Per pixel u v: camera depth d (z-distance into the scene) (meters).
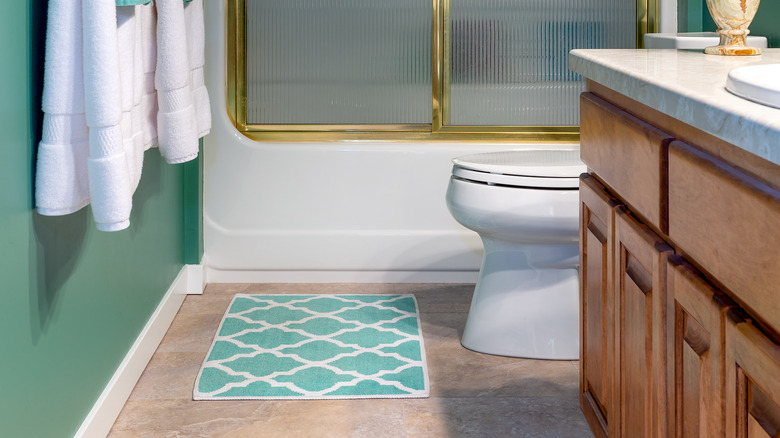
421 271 2.99
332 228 2.96
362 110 2.99
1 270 1.23
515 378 2.12
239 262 2.97
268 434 1.81
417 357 2.25
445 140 2.99
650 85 1.19
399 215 2.96
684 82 1.16
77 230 1.62
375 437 1.80
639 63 1.49
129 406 1.96
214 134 2.91
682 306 1.08
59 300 1.52
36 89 1.42
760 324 0.88
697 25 2.95
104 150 1.35
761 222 0.84
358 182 2.94
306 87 2.98
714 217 0.97
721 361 0.95
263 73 2.97
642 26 2.96
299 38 2.96
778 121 0.80
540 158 2.28
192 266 2.83
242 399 1.99
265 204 2.95
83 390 1.67
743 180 0.89
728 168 0.94
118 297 1.95
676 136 1.15
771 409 0.84
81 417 1.66
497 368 2.18
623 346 1.41
